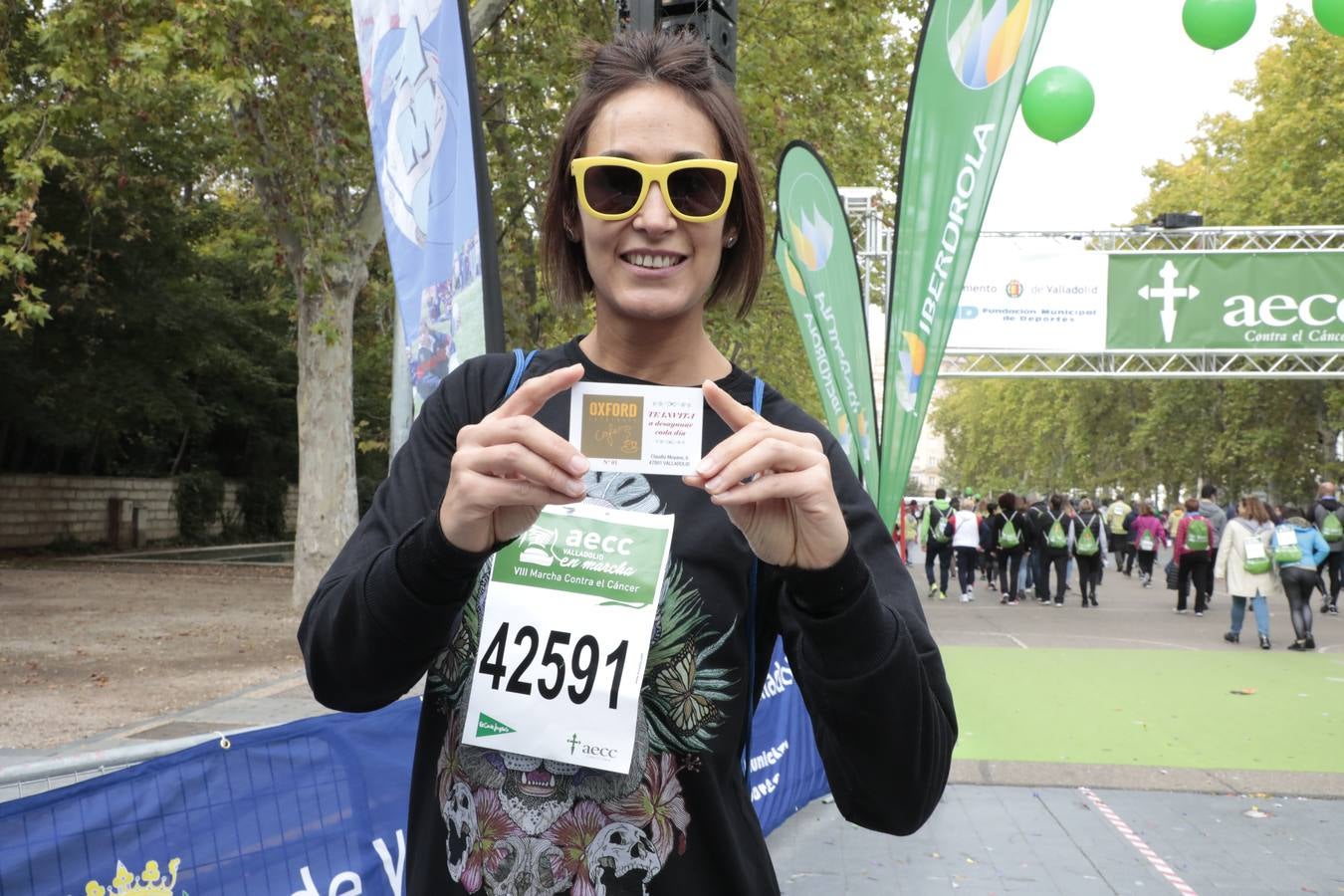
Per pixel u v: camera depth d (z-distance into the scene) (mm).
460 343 4367
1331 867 5160
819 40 14508
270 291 23625
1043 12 5320
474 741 1425
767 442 1228
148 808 2791
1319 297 16297
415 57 4598
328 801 3215
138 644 11391
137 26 11555
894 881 4914
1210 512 18062
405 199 4660
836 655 1257
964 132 5543
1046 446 55188
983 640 13375
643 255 1470
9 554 25734
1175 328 16625
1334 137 25562
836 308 6578
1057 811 6066
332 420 13953
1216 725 8344
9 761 6293
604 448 1313
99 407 24172
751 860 1437
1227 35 8188
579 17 13133
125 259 22766
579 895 1373
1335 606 17578
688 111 1518
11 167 12672
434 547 1246
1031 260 16844
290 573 20969
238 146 13531
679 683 1400
